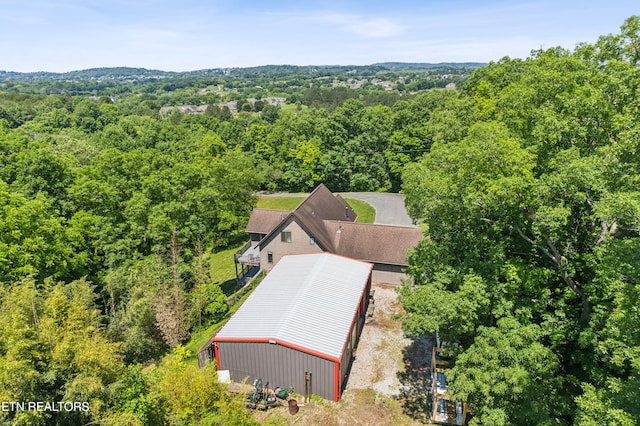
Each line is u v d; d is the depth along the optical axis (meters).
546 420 15.07
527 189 17.80
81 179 35.06
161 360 26.59
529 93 23.25
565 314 19.12
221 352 23.12
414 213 27.55
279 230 37.47
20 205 28.50
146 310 26.25
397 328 28.70
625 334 13.52
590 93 19.73
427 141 71.94
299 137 82.88
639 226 14.69
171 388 18.55
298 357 21.75
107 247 31.61
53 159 35.47
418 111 74.75
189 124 105.62
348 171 75.56
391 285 35.56
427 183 22.12
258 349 22.44
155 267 29.47
